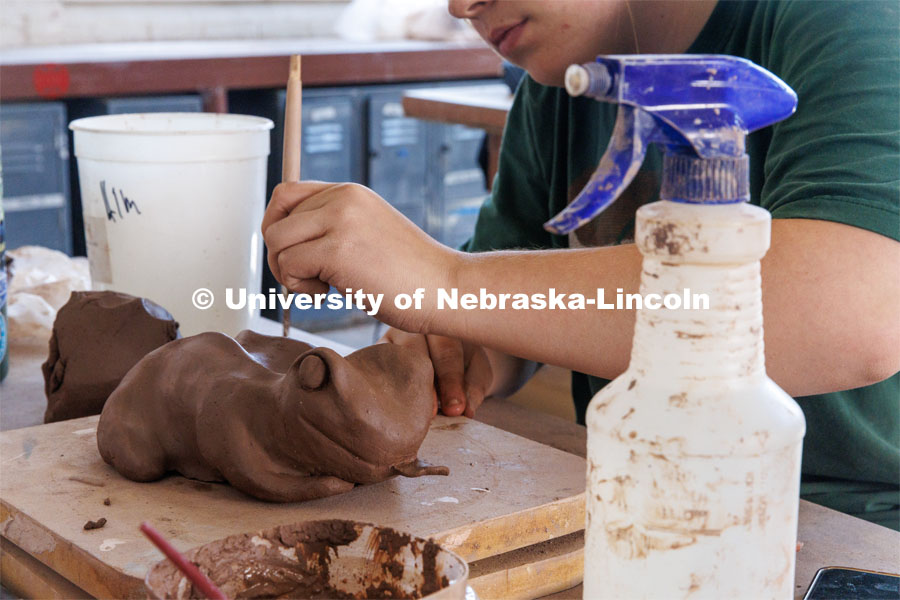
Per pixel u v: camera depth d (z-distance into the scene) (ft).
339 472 2.44
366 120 12.23
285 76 11.23
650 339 1.68
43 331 4.40
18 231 10.19
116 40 12.85
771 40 3.32
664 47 3.79
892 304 2.51
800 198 2.66
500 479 2.64
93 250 3.94
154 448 2.61
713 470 1.61
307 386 2.36
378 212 2.68
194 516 2.40
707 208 1.62
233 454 2.46
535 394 6.13
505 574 2.34
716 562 1.65
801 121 2.83
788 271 2.51
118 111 10.15
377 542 1.95
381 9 14.21
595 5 3.50
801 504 3.03
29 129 9.96
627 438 1.66
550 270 2.67
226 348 2.70
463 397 3.29
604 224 4.40
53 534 2.29
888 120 2.67
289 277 2.73
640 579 1.69
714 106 1.61
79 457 2.80
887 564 2.57
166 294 3.84
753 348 1.67
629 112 1.60
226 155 3.76
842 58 2.80
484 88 12.89
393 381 2.47
